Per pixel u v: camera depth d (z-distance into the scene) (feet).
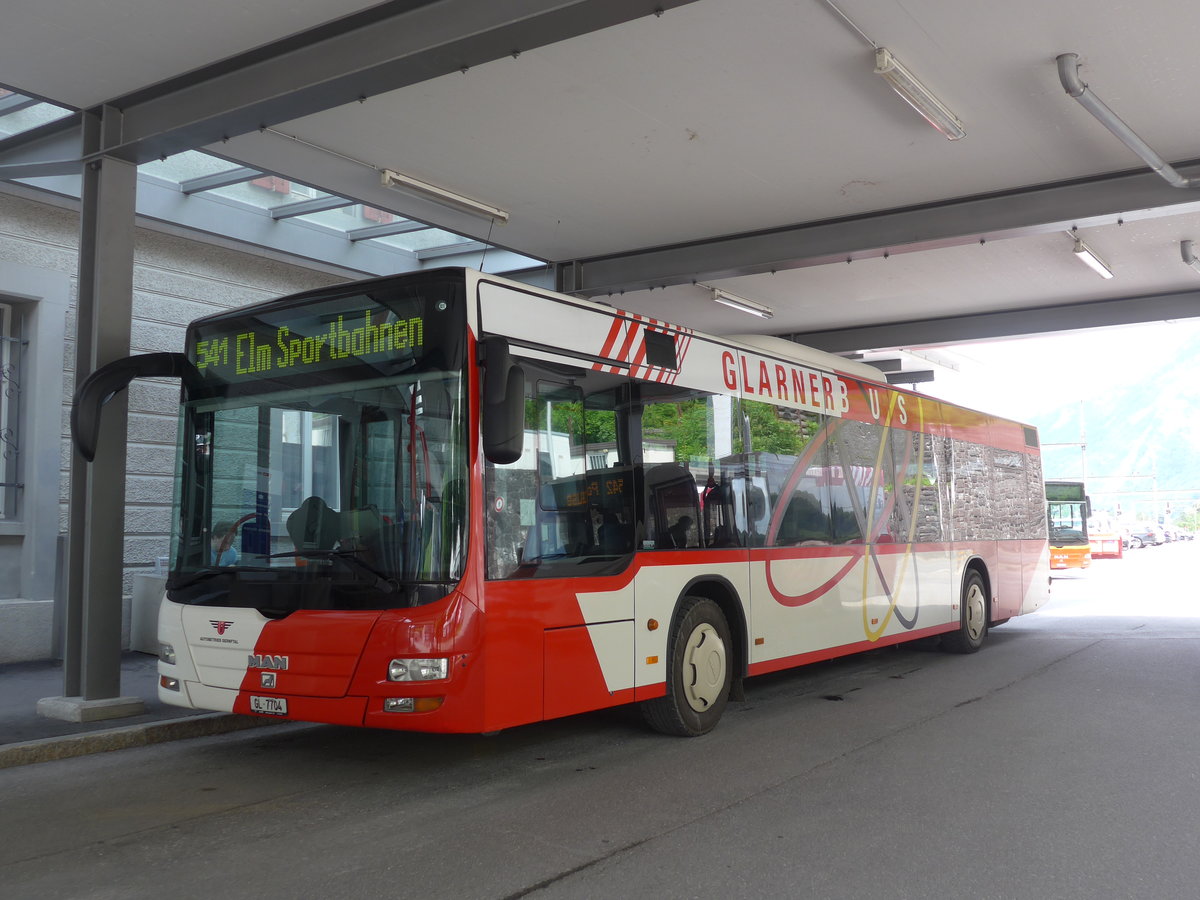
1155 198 35.47
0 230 36.99
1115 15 25.36
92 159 28.84
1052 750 24.72
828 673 38.55
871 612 35.35
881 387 37.93
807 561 31.65
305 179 36.27
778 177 35.88
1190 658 42.09
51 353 38.22
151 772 22.77
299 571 21.16
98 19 24.48
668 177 35.86
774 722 28.53
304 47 25.84
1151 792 20.80
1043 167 35.14
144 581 38.91
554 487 22.45
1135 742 25.62
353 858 16.63
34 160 32.83
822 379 34.06
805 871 16.03
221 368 23.49
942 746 25.23
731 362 29.50
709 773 22.52
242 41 25.55
